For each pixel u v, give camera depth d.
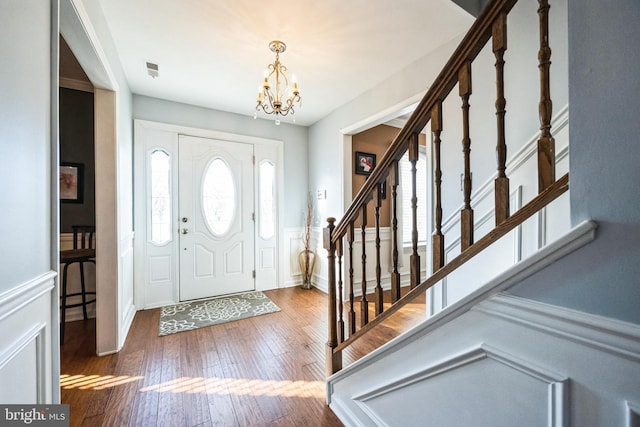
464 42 0.94
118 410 1.56
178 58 2.46
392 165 1.30
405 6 1.85
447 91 1.04
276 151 4.11
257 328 2.68
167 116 3.35
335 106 3.58
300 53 2.39
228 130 3.75
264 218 4.03
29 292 0.90
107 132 2.19
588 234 0.61
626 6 0.56
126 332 2.54
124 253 2.55
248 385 1.80
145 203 3.21
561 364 0.66
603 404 0.58
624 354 0.55
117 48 2.29
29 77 0.93
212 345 2.34
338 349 1.63
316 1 1.82
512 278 0.76
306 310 3.17
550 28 1.63
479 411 0.86
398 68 2.65
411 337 1.08
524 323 0.73
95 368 1.99
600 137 0.60
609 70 0.58
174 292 3.39
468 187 0.97
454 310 0.91
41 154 1.01
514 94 1.80
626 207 0.56
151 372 1.94
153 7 1.85
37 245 0.98
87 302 2.78
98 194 2.16
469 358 0.88
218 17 1.95
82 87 2.85
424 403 1.06
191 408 1.58
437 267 1.07
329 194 3.85
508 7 0.84
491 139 1.93
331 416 1.54
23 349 0.90
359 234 3.79
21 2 0.89
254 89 3.07
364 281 1.50
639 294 0.54
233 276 3.79
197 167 3.55
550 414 0.67
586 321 0.61
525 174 1.70
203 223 3.59
